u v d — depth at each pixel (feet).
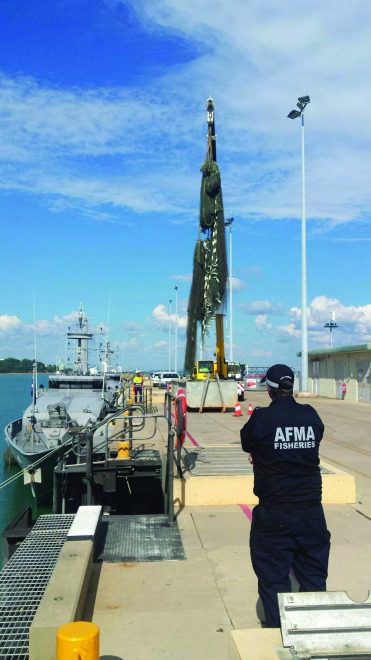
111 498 43.09
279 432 13.87
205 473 31.45
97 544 23.26
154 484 41.37
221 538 24.18
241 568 20.79
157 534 24.70
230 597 18.30
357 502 30.45
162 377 198.49
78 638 9.87
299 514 13.76
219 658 14.60
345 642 10.79
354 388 115.96
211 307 90.43
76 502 41.47
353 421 77.61
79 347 95.14
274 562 13.87
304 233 128.06
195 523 26.35
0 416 157.58
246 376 174.29
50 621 13.71
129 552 22.36
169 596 18.37
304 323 131.23
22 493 61.77
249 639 11.33
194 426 67.46
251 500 29.78
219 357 92.17
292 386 14.73
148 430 57.47
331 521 26.78
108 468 37.68
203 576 20.04
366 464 44.29
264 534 13.98
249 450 14.37
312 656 10.67
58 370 85.97
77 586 15.87
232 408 86.84
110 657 14.65
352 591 18.52
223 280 90.27
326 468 33.14
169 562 21.36
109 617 16.90
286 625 10.82
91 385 80.12
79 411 68.28
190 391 85.92
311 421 14.14
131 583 19.39
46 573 17.72
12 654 13.74
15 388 371.35
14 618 15.01
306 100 124.16
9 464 74.74
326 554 14.06
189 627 16.30
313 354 135.74
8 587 16.71
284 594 11.06
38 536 21.48
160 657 14.65
